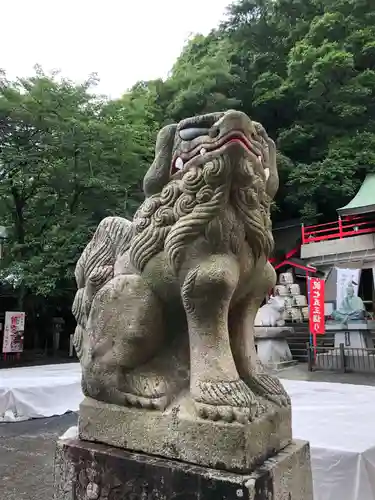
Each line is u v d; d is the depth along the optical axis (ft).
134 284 5.60
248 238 5.37
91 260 6.50
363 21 51.98
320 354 26.50
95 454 5.36
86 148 35.17
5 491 7.66
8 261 35.40
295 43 53.06
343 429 7.79
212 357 5.02
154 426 5.14
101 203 37.50
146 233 5.55
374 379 21.79
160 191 5.64
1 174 34.91
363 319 30.35
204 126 5.22
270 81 51.85
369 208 39.75
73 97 36.76
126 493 5.01
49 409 13.98
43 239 35.40
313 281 27.71
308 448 5.59
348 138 48.49
